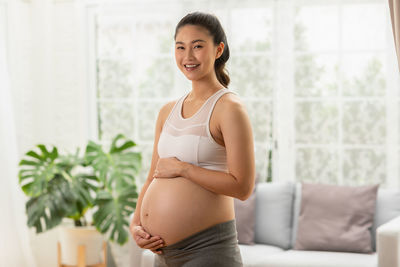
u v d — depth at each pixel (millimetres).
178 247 1754
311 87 3986
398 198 3520
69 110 4594
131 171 4207
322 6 3955
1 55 4180
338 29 3926
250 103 4086
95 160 4062
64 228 3975
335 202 3543
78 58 4535
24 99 4512
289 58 4023
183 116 1859
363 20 3875
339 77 3926
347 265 3045
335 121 3941
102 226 3871
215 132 1742
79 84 4531
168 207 1759
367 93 3869
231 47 4098
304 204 3633
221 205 1743
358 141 3891
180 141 1780
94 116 4539
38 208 3873
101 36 4434
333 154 3949
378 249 2854
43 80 4559
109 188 3951
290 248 3695
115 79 4422
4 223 4094
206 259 1706
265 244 3734
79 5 4504
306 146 4000
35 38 4559
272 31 4039
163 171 1801
